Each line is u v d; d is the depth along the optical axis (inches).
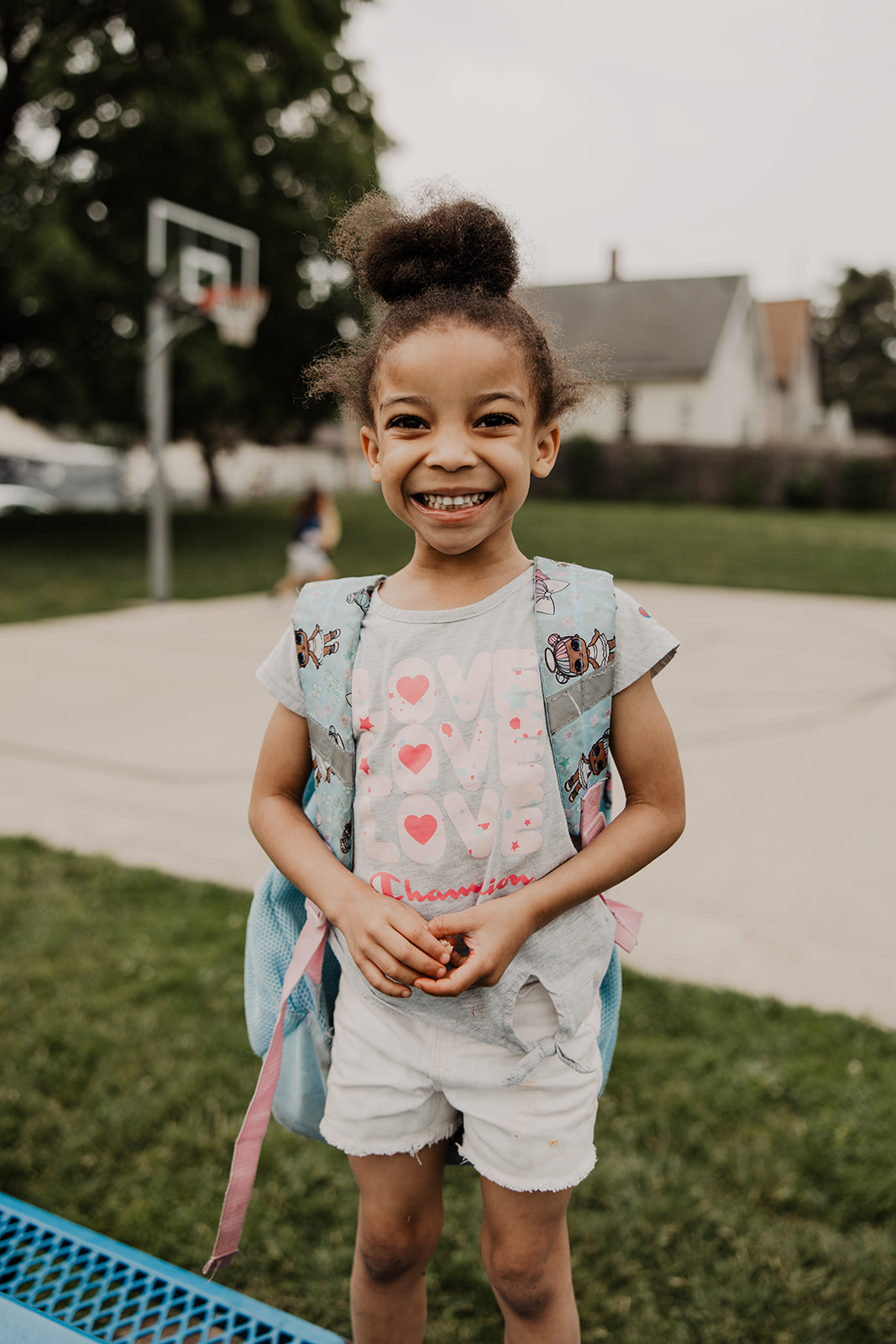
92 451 1138.7
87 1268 58.6
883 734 229.0
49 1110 89.1
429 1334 68.2
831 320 1822.1
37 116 635.5
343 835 50.0
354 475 1593.3
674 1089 91.8
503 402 45.8
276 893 54.2
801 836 161.9
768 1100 90.8
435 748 48.0
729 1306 69.7
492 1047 48.6
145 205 619.2
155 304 428.8
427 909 48.3
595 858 47.4
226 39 607.5
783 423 1549.0
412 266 48.0
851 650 340.5
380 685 49.1
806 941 123.1
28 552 606.2
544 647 48.3
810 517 1032.8
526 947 47.9
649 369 1252.5
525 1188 48.5
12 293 560.1
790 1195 78.8
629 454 1190.3
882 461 1138.0
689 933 124.8
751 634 371.9
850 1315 68.8
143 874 138.7
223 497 1095.0
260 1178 82.6
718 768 201.5
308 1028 55.0
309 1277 73.0
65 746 206.8
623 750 49.7
